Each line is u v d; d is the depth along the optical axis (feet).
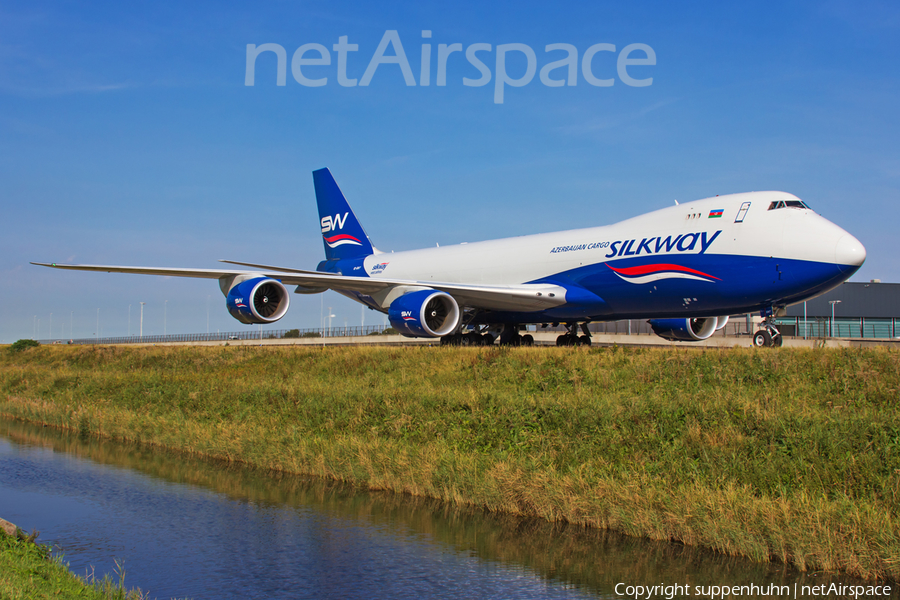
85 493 39.55
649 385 48.42
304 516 33.68
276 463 45.50
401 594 23.67
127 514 34.99
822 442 33.17
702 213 68.44
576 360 56.44
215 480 42.27
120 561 27.68
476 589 23.97
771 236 62.64
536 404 44.01
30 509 36.19
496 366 59.52
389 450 42.47
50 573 23.50
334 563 26.89
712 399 41.01
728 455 33.86
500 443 41.01
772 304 64.54
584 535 29.37
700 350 55.01
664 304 71.15
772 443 34.06
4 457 51.31
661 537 28.27
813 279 60.34
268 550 28.73
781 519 26.61
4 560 24.04
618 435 38.04
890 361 45.14
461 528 30.94
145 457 50.65
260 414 58.34
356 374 68.64
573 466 35.78
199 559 27.76
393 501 36.11
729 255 64.90
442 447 41.75
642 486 32.14
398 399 51.65
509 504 33.24
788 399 41.86
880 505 27.53
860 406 39.91
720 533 26.91
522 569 25.72
